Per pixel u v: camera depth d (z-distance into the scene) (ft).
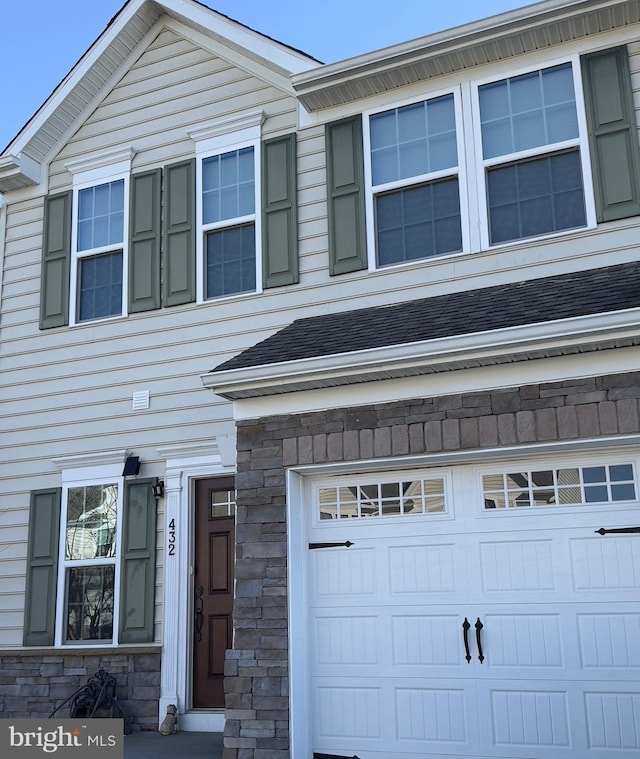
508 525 22.25
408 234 29.91
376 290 29.73
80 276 35.12
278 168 32.12
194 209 33.22
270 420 24.21
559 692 20.97
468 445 21.97
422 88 30.42
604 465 21.67
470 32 28.53
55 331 34.78
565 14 27.53
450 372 22.47
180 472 30.96
